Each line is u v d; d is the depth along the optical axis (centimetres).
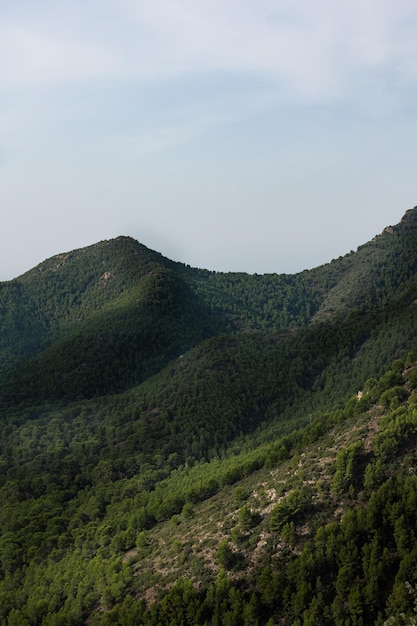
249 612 6012
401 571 5806
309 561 6203
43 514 10988
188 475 11738
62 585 8175
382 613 5659
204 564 7019
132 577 7512
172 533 8325
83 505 11238
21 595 8325
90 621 7212
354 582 5959
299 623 5769
